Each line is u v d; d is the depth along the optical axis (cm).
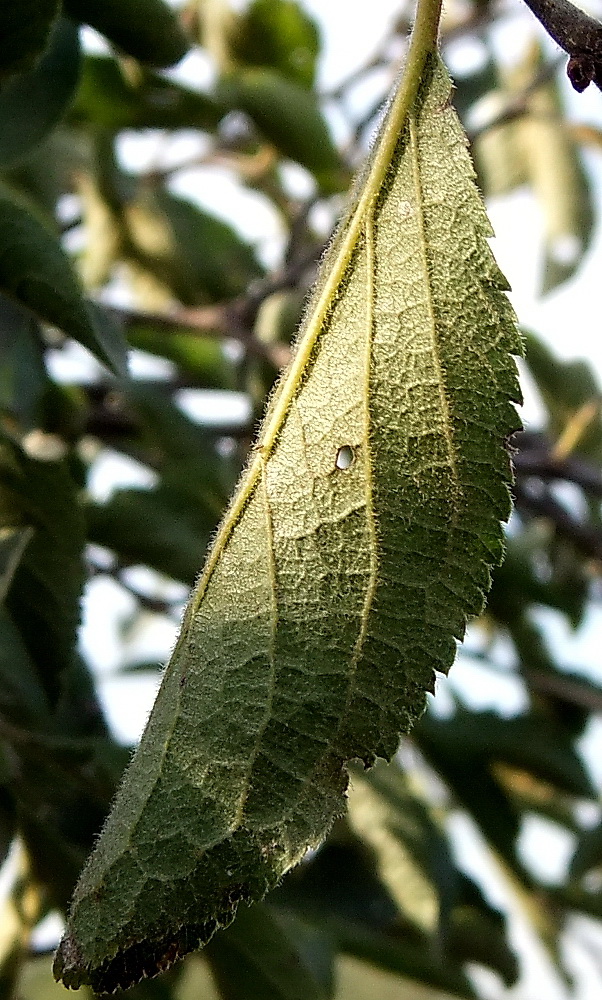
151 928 20
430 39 20
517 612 39
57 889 26
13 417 32
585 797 36
